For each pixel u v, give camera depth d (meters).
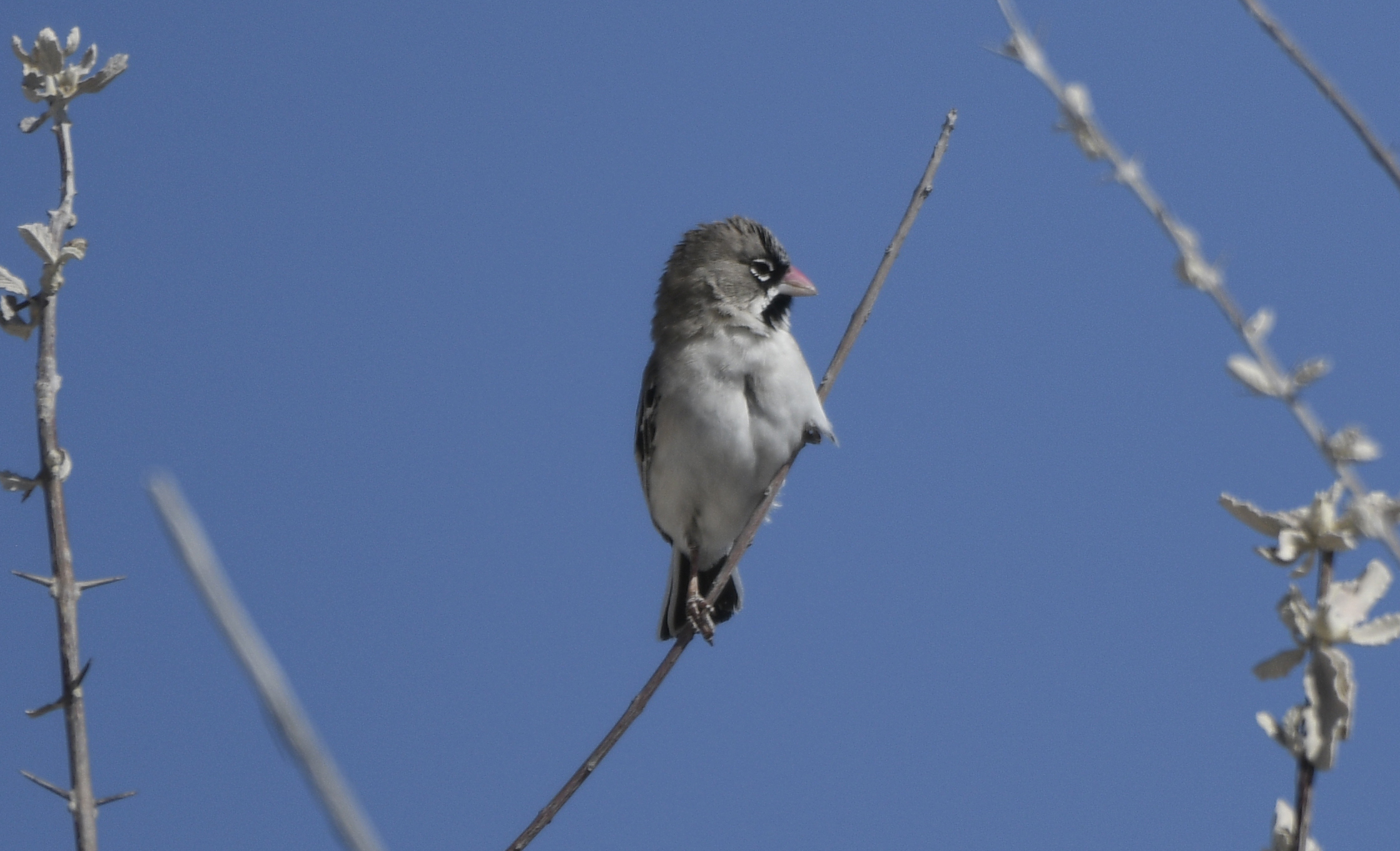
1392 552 4.40
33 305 8.34
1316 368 4.58
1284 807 4.78
